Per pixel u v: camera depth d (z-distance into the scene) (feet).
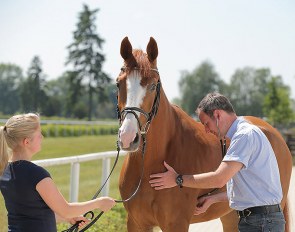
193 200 12.40
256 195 10.37
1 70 337.72
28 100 245.04
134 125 10.65
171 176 11.44
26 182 8.93
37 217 9.05
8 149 9.59
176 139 12.57
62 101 268.82
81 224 10.76
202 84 255.09
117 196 26.63
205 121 10.96
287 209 15.47
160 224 12.28
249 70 282.56
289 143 61.72
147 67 11.19
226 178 10.10
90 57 224.94
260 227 10.36
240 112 276.41
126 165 12.78
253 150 10.28
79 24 226.17
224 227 16.61
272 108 152.35
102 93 224.53
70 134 91.45
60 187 28.04
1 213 16.28
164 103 12.00
